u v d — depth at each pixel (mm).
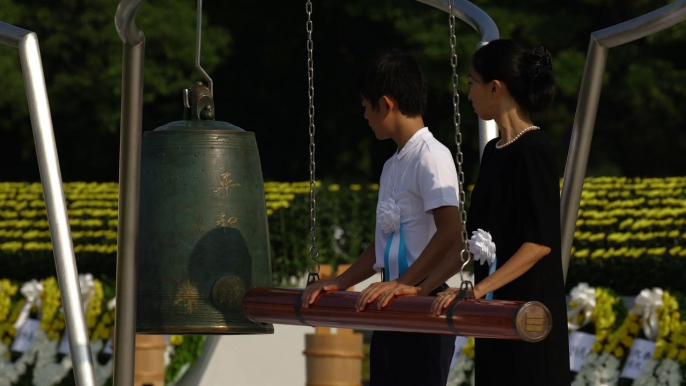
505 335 11516
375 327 13055
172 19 55844
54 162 15305
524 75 12508
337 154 63562
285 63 63250
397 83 14172
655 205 26422
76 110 57625
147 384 26109
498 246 12297
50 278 29484
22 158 65750
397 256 14094
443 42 51812
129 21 13945
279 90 64250
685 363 22672
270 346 27484
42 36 56812
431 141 14172
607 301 23406
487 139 16672
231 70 63156
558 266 12219
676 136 58562
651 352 22922
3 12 55250
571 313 23719
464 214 12242
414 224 14047
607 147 60062
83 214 30531
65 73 57031
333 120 63562
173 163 15734
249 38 62750
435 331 12297
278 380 27453
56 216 15250
